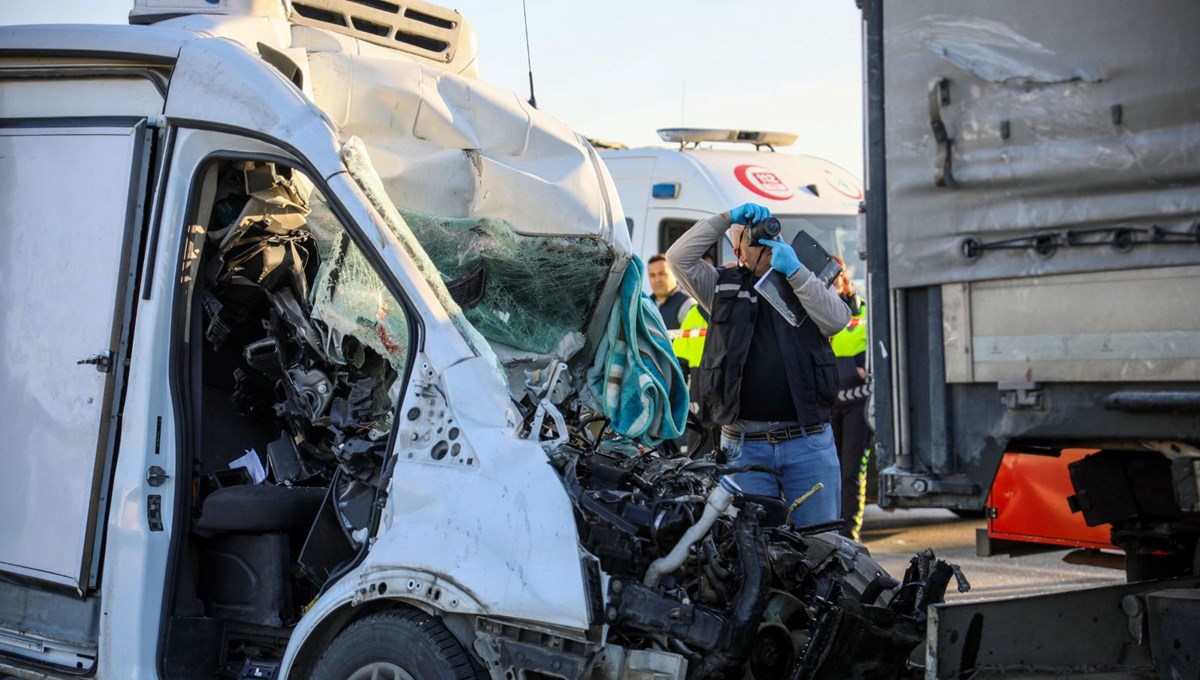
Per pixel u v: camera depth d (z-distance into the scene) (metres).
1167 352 3.56
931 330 4.09
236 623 4.84
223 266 4.97
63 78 5.08
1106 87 3.69
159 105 4.87
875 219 4.25
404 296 4.34
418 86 5.25
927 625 4.01
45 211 5.04
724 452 5.34
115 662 4.61
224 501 4.66
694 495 4.37
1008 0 3.91
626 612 3.88
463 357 4.23
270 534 4.78
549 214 5.32
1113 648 4.32
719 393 6.00
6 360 5.07
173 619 4.63
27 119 5.17
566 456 4.11
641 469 4.64
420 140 5.25
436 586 3.98
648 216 11.57
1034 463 7.08
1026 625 4.16
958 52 4.02
